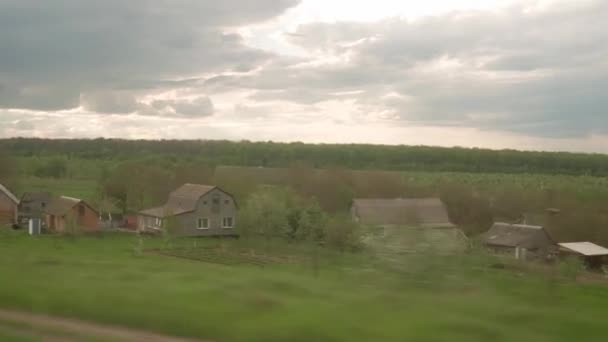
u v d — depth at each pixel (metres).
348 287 13.64
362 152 116.31
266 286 13.33
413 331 9.80
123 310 10.96
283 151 113.06
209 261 36.91
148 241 51.41
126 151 116.75
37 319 10.74
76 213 55.91
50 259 19.30
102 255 36.03
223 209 59.00
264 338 9.59
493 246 49.81
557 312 11.59
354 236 33.09
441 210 58.03
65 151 116.81
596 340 9.83
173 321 10.33
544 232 49.59
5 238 45.03
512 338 9.70
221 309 10.96
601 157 118.50
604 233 54.81
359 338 9.49
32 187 84.81
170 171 75.69
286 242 46.06
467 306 11.47
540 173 114.12
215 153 113.56
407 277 13.61
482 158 118.44
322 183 70.12
